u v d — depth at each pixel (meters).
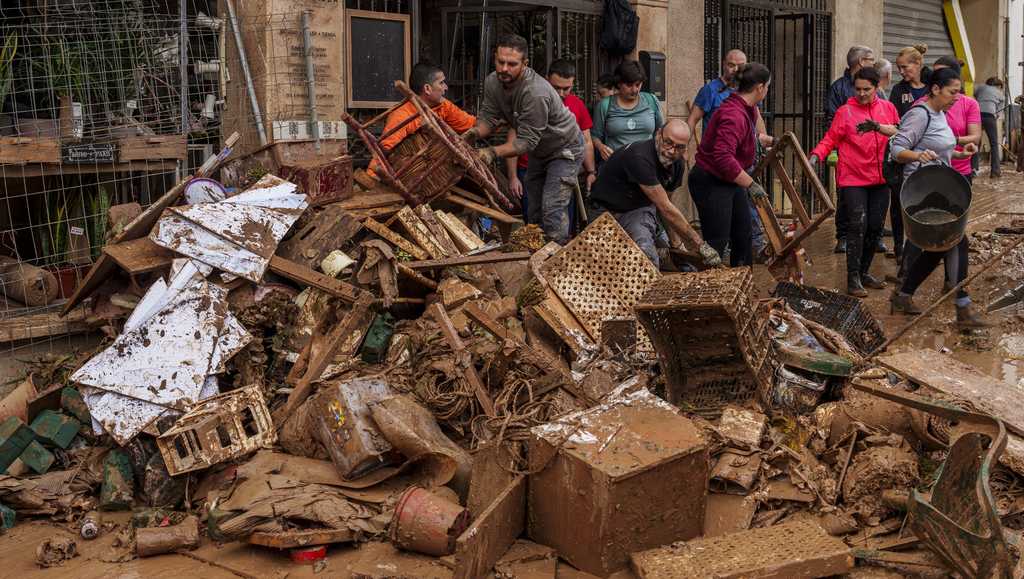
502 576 3.79
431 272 6.05
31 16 6.32
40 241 6.44
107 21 6.42
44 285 5.81
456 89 8.78
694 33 11.20
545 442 3.97
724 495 4.31
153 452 4.57
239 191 6.26
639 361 5.39
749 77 7.07
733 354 4.97
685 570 3.70
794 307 6.12
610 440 4.01
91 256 6.27
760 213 7.00
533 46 9.12
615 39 9.81
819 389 4.91
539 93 6.97
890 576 3.81
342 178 6.54
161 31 6.59
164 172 6.38
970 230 10.86
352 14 7.58
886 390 4.36
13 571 3.96
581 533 3.88
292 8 7.00
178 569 3.96
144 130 6.41
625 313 5.83
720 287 4.70
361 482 4.34
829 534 4.11
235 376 5.13
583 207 8.61
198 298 5.09
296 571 3.89
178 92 6.66
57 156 5.80
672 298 4.74
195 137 6.93
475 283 6.06
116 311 5.57
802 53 13.65
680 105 11.13
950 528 3.59
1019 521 4.16
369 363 5.25
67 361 5.34
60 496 4.50
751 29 12.59
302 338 5.34
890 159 7.92
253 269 5.30
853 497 4.20
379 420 4.36
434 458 4.37
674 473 3.94
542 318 5.62
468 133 7.27
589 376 4.96
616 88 8.96
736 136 7.01
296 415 4.71
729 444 4.48
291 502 4.07
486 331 5.27
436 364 4.91
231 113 6.99
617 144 8.80
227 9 6.91
